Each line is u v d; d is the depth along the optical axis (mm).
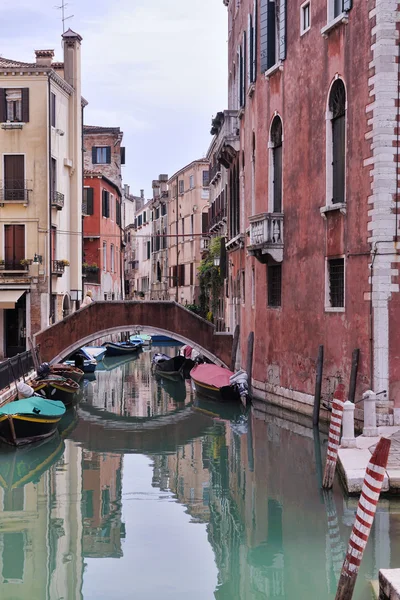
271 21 20688
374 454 7148
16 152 30906
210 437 18484
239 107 25859
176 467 15289
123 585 9125
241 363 25969
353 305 15852
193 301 53562
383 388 14766
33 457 16453
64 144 33781
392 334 14805
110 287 47250
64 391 22625
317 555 9898
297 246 18969
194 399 25656
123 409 23781
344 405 13195
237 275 27609
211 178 43219
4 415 16609
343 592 7238
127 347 43750
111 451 17141
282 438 17516
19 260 30766
